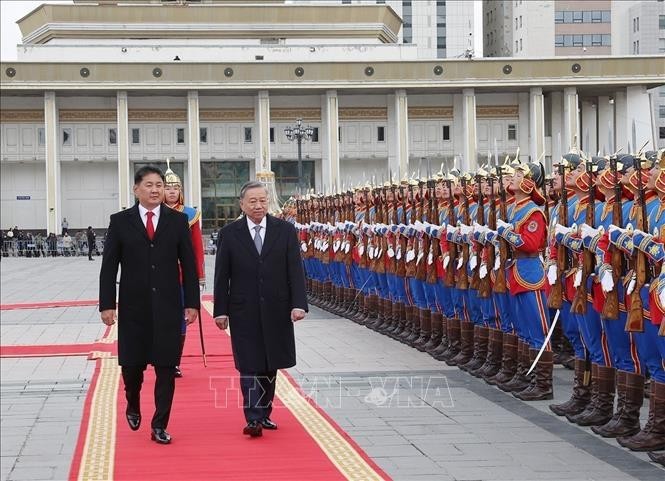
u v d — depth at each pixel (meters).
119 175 69.94
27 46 71.56
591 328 9.96
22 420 10.76
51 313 24.03
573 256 10.32
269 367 9.84
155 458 8.95
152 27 75.31
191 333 18.78
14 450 9.38
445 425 10.32
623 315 9.36
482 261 12.62
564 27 79.00
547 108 70.75
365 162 73.44
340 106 72.62
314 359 15.18
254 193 10.10
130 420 10.08
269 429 10.08
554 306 10.56
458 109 72.56
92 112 71.44
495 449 9.22
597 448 9.24
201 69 68.38
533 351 11.79
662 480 8.05
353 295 21.36
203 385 12.88
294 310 9.94
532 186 11.49
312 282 25.61
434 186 14.98
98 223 72.56
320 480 8.06
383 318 18.62
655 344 8.89
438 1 114.31
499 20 96.44
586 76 65.12
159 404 9.68
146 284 9.79
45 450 9.37
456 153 72.56
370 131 72.69
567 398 11.74
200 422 10.55
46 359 15.62
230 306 10.06
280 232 10.12
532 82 66.62
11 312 24.42
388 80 68.75
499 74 67.44
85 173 72.50
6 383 13.27
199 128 71.94
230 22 75.88
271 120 72.38
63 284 35.78
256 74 68.69
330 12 76.81
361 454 8.99
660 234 8.59
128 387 10.05
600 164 10.30
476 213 12.99
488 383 12.76
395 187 17.14
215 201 73.69
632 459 8.80
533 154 68.00
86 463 8.80
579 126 67.19
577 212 10.29
